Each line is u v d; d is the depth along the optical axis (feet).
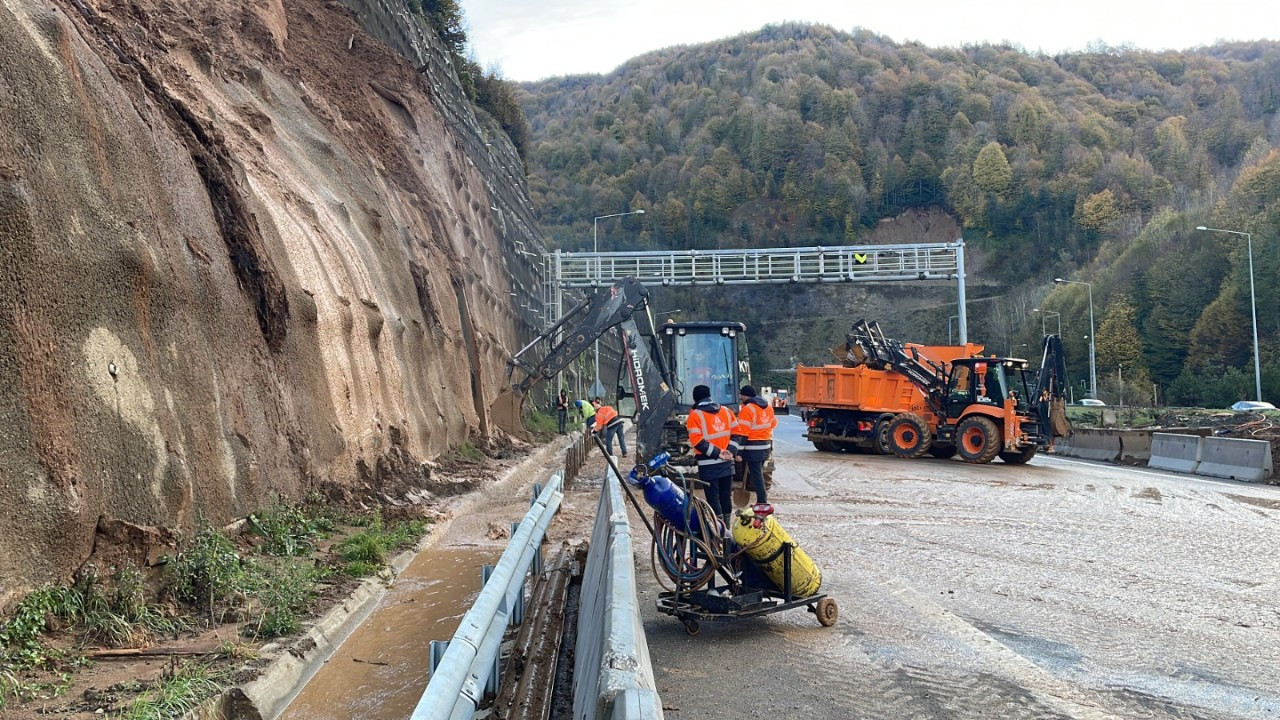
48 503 21.36
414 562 35.40
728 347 67.82
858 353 91.91
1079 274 309.63
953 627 26.23
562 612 26.84
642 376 61.00
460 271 89.92
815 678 21.89
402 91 94.22
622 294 62.54
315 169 60.95
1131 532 42.29
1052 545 38.93
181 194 34.32
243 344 35.47
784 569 26.12
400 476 50.16
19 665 18.57
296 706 20.27
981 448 78.69
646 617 27.86
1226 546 38.78
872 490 58.18
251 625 23.44
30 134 24.88
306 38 84.48
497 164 155.53
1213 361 213.66
